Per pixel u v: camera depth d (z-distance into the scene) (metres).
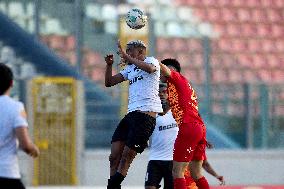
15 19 62.12
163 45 66.19
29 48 61.56
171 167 34.91
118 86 56.84
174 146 32.03
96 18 61.12
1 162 21.70
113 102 56.50
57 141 53.72
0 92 22.20
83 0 61.34
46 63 61.19
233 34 75.25
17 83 53.53
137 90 31.12
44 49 61.50
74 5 61.41
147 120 30.91
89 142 55.78
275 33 77.12
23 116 21.83
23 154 52.88
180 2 75.81
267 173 56.50
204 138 32.59
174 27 67.31
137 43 31.25
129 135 30.98
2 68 22.19
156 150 35.19
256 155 56.25
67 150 53.84
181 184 31.84
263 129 56.66
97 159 54.22
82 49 60.28
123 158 31.12
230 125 56.88
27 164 52.94
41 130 53.50
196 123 31.94
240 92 56.84
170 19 67.62
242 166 56.19
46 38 61.88
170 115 35.00
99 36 60.75
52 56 61.28
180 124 31.89
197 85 57.16
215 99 57.00
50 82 53.78
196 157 32.78
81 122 54.03
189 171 34.28
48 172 53.44
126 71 31.67
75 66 60.06
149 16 58.25
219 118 56.88
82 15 61.06
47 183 53.41
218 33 74.88
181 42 66.56
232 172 55.97
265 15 78.25
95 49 60.81
